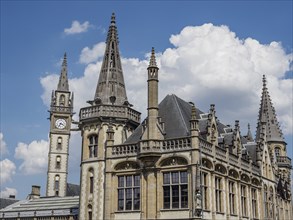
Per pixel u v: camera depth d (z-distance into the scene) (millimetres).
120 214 46156
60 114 97812
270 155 67938
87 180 50750
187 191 42906
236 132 55219
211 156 46406
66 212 65438
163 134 46469
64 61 102875
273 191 66000
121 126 51969
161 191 44344
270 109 84562
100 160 50094
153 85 47469
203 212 43219
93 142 52156
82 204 50344
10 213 71062
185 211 42375
